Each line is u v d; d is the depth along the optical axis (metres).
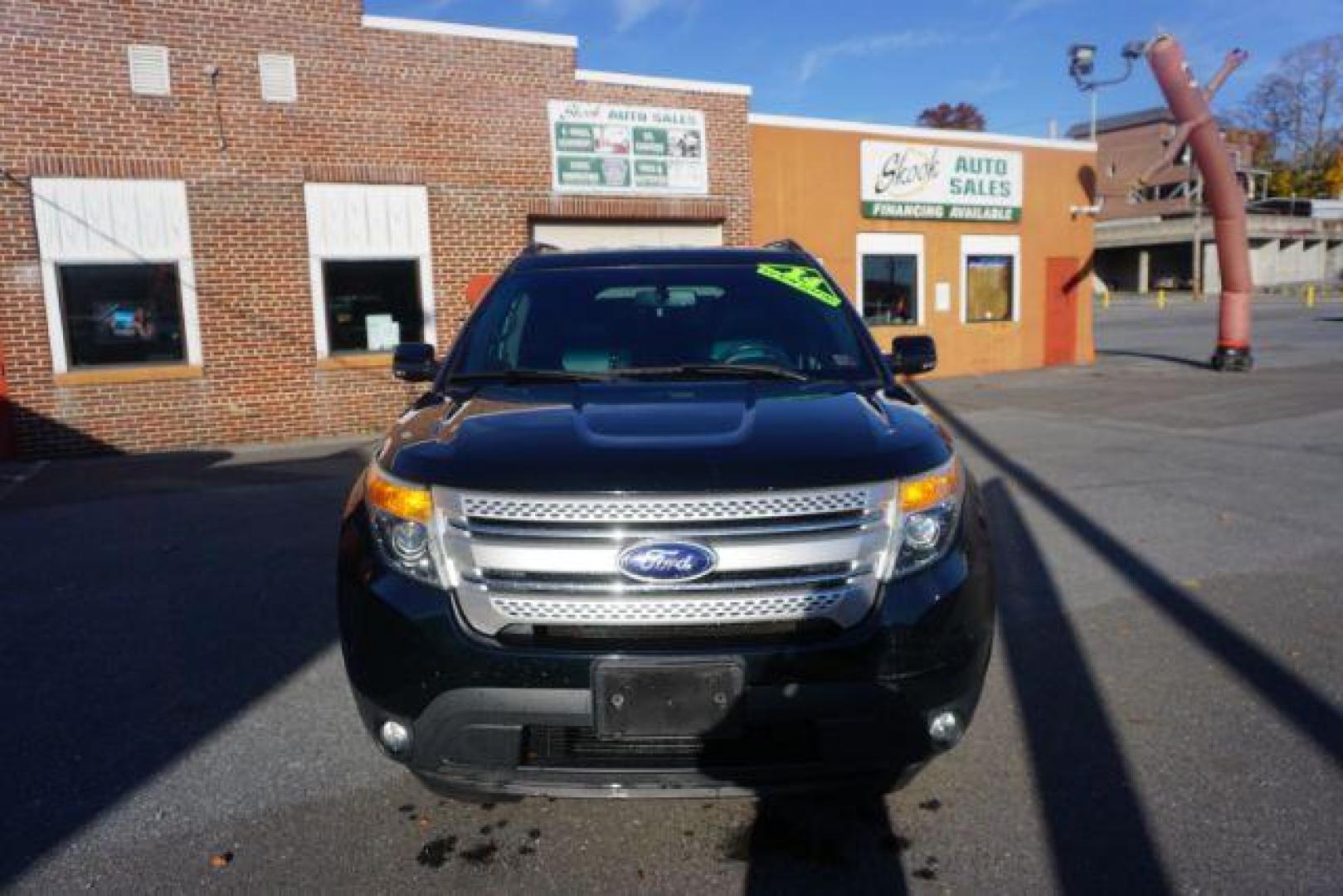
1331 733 3.69
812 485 2.67
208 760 3.65
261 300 12.45
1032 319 19.83
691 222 15.39
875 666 2.64
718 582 2.64
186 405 12.20
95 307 11.74
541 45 13.75
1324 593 5.35
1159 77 17.27
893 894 2.75
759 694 2.59
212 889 2.82
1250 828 3.03
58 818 3.24
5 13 10.97
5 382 11.32
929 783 3.36
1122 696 4.06
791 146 16.36
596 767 2.67
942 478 2.87
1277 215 72.88
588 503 2.64
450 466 2.80
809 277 4.41
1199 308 50.06
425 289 13.33
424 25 13.01
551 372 3.74
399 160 13.00
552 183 13.99
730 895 2.76
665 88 14.74
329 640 4.95
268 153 12.30
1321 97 84.00
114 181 11.66
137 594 5.80
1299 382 15.89
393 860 2.96
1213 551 6.23
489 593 2.68
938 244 18.39
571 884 2.82
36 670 4.61
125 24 11.50
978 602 2.84
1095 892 2.73
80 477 10.22
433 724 2.69
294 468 10.52
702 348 3.93
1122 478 8.66
